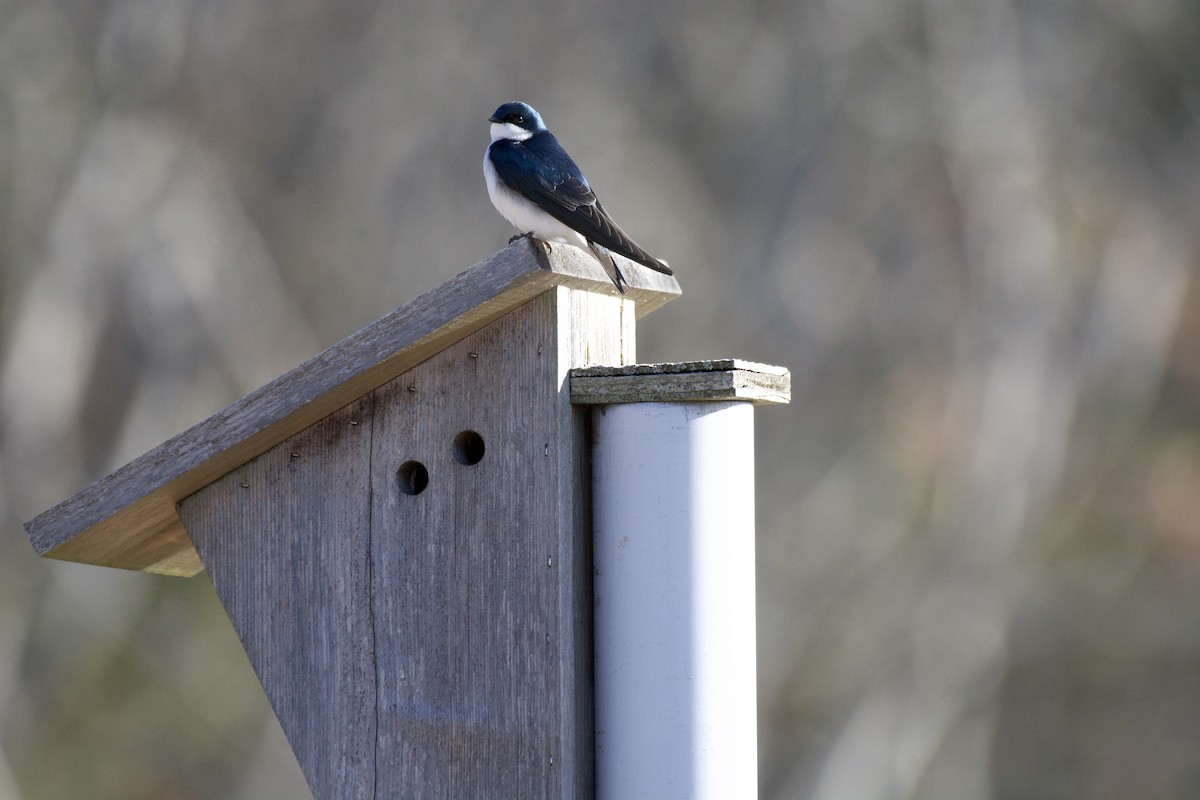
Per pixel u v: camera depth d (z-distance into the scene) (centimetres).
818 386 1709
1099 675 1784
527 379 454
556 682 445
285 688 471
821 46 1788
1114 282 1808
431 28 1731
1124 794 1755
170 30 1677
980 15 1777
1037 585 1778
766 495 1667
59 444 1611
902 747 1666
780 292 1727
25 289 1614
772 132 1770
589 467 462
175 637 1638
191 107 1684
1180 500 1808
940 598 1691
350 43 1728
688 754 442
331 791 465
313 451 475
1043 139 1808
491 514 456
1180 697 1778
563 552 447
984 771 1709
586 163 1698
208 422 456
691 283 1703
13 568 1577
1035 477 1766
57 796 1554
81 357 1627
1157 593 1803
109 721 1594
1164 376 1828
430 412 465
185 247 1653
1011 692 1783
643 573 447
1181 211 1841
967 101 1770
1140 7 1841
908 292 1747
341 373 446
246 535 478
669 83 1762
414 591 463
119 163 1645
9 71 1639
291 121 1712
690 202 1738
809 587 1662
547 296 453
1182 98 1859
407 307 441
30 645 1583
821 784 1648
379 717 462
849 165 1773
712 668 445
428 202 1695
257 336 1661
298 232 1691
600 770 453
